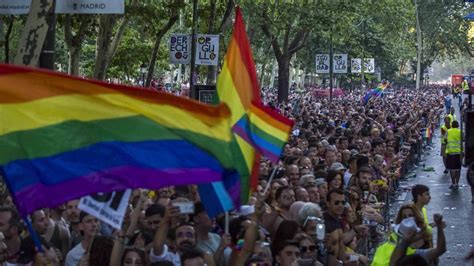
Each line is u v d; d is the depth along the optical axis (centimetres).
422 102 8400
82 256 1138
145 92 884
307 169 1964
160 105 892
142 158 882
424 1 13000
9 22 2931
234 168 936
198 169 898
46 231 1266
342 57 6619
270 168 1931
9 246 1138
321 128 4006
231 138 917
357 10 5084
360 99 8419
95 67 3167
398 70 13100
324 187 1745
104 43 3153
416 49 13162
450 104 8144
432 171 4025
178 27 5491
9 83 852
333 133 3500
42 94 859
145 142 886
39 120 859
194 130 900
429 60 14425
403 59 12119
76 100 868
